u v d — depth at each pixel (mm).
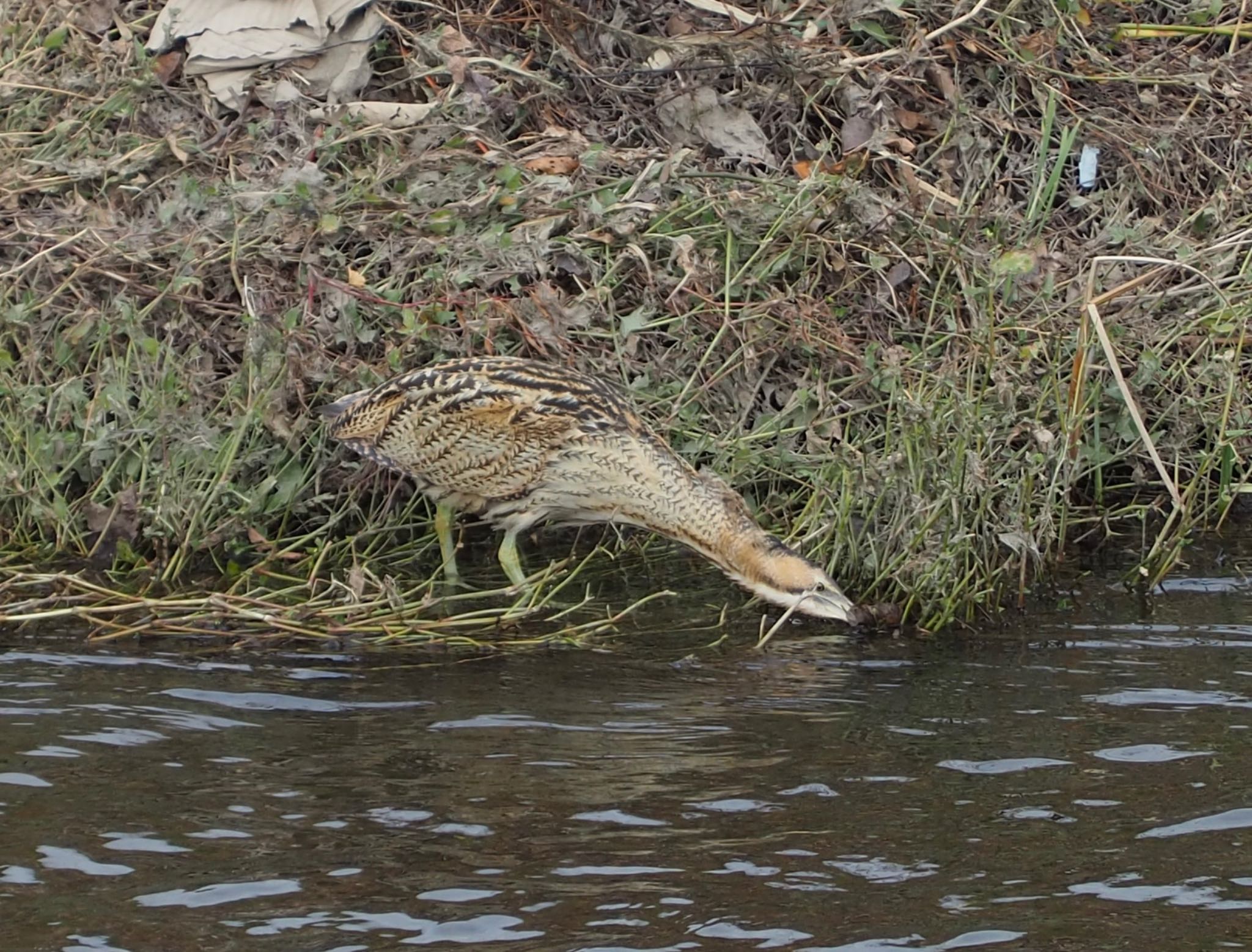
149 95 13844
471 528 13086
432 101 14102
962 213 13727
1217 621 11289
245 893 7727
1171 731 9570
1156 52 15633
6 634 10797
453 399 11844
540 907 7629
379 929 7449
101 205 13266
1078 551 12531
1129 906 7695
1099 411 12852
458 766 9031
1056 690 10203
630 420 12031
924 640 11094
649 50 14695
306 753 9172
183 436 11969
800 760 9172
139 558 11859
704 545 11789
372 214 13000
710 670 10570
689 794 8742
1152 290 13656
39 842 8156
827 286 13438
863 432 12609
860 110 14297
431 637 10930
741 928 7488
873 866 8031
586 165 13500
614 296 13188
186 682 10133
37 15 14523
